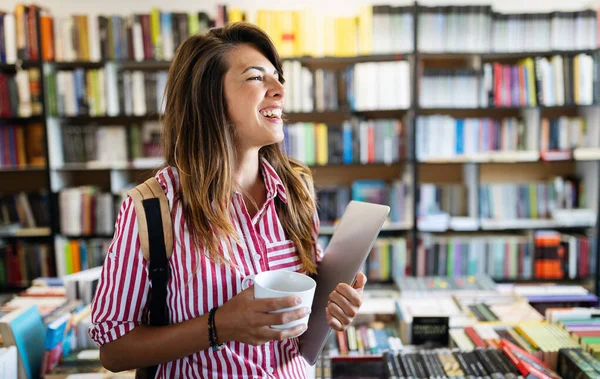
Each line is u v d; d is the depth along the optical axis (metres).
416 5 2.73
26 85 2.73
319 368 1.35
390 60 2.96
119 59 2.75
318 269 0.95
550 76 2.80
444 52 2.77
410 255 2.94
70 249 2.87
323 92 2.82
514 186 2.95
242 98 0.82
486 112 3.17
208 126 0.82
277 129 0.85
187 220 0.80
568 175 3.21
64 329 1.26
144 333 0.76
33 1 2.98
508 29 2.78
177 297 0.78
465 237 3.08
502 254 2.97
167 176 0.83
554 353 1.26
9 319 1.11
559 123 2.87
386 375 1.23
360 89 2.81
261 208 0.89
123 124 3.11
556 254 2.93
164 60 2.76
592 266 2.93
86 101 2.77
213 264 0.79
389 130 2.88
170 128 0.87
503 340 1.34
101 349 0.79
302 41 2.76
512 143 2.91
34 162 2.85
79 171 3.16
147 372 0.84
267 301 0.67
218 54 0.82
